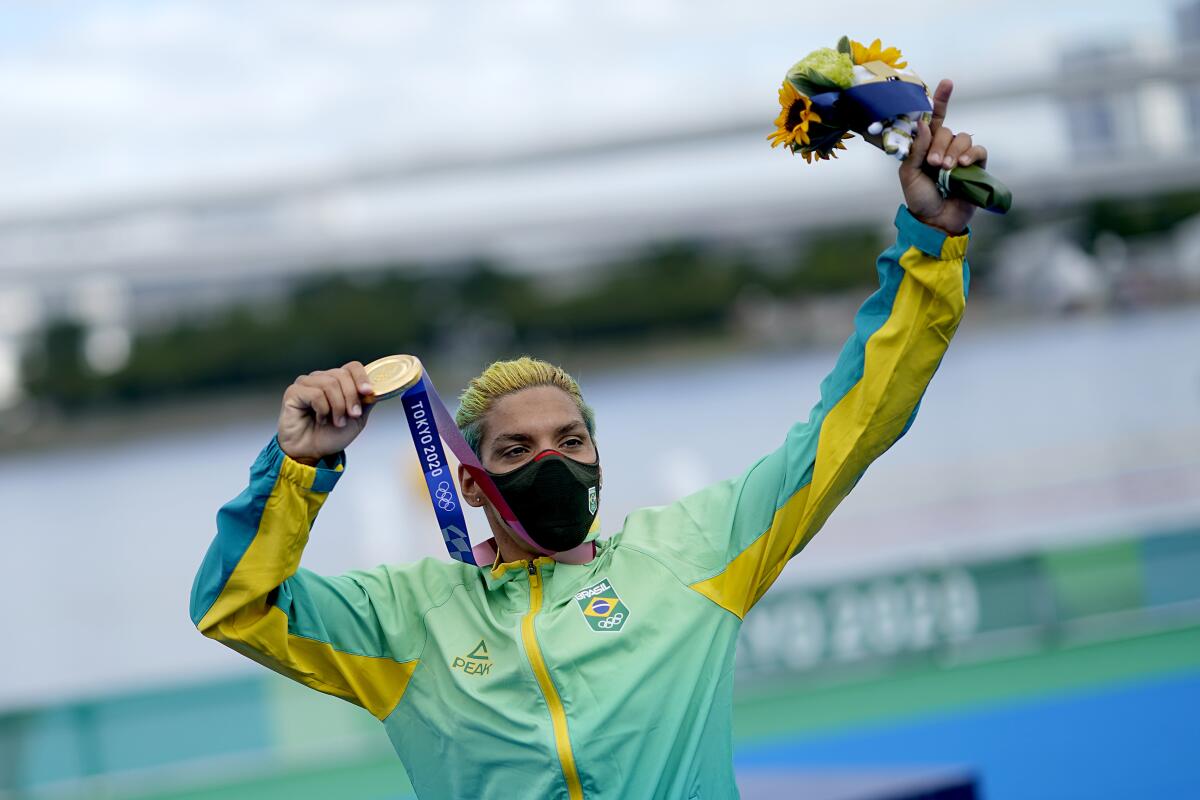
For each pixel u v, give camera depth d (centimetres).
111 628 3675
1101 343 6706
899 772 1063
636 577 641
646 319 9175
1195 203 7981
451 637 642
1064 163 6844
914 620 2186
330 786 1902
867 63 623
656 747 607
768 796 1012
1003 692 2011
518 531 653
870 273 9056
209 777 1973
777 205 7275
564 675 611
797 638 2153
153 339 8588
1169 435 4581
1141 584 2250
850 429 634
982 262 8212
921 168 619
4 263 6269
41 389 8481
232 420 8369
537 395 673
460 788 621
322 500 599
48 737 1944
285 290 8794
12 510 5991
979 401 5600
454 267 9062
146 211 6375
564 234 7156
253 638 602
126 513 5603
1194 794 1523
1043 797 1576
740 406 6234
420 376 606
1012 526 3644
